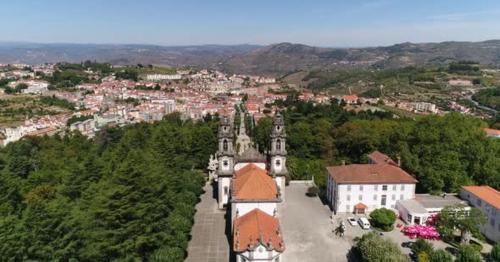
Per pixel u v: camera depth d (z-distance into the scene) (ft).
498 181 314.14
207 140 448.24
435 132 346.33
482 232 268.82
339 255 239.71
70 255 189.37
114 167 308.40
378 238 223.71
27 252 180.04
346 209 304.50
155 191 254.68
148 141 436.76
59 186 285.64
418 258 222.69
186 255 239.50
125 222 219.82
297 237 263.29
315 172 396.16
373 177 304.50
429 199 302.66
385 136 431.02
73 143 464.24
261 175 254.47
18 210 250.78
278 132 300.20
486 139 344.90
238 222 230.27
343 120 580.71
